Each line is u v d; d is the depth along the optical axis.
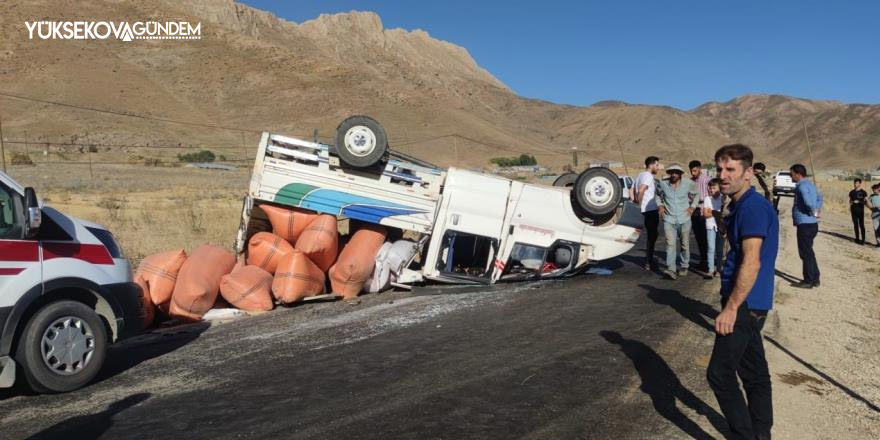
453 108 191.25
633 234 10.70
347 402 5.08
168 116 136.00
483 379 5.63
